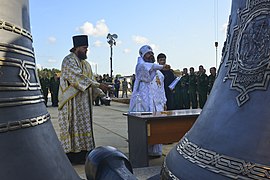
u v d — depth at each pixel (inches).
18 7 62.2
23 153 55.8
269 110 41.9
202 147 50.6
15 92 57.4
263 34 45.6
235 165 42.6
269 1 46.0
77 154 199.6
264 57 44.6
